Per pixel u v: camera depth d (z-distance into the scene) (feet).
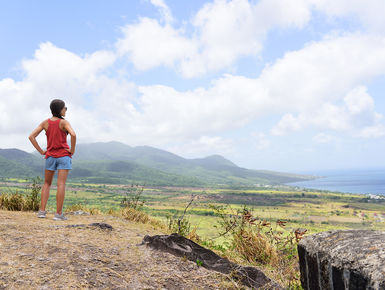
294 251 11.83
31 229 9.64
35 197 17.44
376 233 4.92
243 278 8.61
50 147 14.02
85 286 6.24
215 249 14.15
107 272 7.19
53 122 14.17
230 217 14.49
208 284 7.93
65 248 7.98
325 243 5.23
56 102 14.42
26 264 6.61
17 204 16.56
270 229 13.65
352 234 5.14
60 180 13.88
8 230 8.98
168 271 8.15
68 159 14.16
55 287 5.88
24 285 5.70
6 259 6.70
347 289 4.25
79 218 15.06
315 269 5.28
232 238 14.80
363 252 4.22
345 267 4.31
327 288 4.86
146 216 17.29
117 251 8.85
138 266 8.04
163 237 9.91
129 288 6.72
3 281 5.68
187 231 14.98
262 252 13.47
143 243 10.01
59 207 13.75
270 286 8.47
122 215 17.08
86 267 7.10
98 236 10.40
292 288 9.32
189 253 9.37
